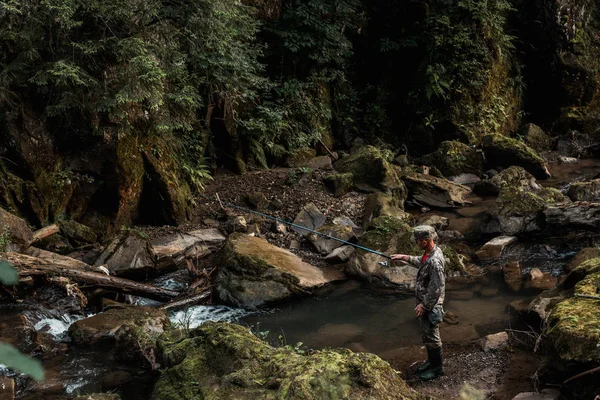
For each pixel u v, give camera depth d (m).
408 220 10.62
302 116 14.22
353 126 15.48
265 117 13.19
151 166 10.30
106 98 8.94
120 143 9.78
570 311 5.41
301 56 14.48
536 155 13.73
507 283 8.13
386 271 8.51
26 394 5.59
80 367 6.16
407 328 7.07
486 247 9.27
